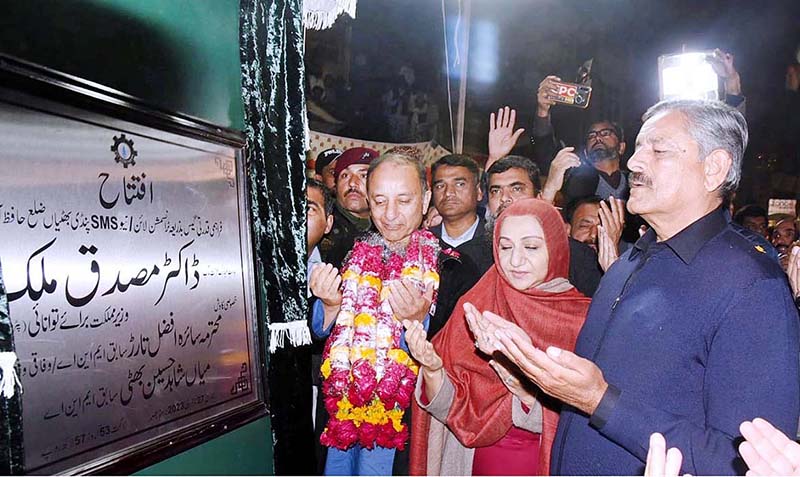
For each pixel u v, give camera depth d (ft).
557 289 7.53
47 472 4.01
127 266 4.74
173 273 5.21
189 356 5.35
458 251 8.08
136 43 4.97
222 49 6.03
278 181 6.32
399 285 7.63
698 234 4.45
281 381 6.43
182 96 5.48
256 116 6.18
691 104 4.61
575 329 7.39
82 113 4.35
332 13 6.34
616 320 4.69
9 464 3.74
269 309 6.32
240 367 6.01
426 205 8.30
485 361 7.34
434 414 7.36
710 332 4.13
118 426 4.59
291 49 6.29
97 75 4.59
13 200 3.86
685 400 4.24
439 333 7.74
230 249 5.96
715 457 3.84
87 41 4.50
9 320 3.75
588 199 8.46
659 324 4.36
